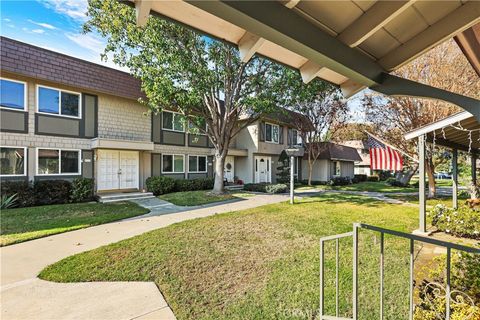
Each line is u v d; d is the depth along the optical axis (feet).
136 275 12.02
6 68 27.58
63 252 14.92
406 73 30.42
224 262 13.39
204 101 37.27
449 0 4.62
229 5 3.72
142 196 37.09
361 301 9.73
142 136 41.57
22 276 11.99
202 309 9.43
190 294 10.46
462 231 18.19
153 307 9.55
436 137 21.24
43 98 31.60
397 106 34.35
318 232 18.71
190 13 4.66
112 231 19.26
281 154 56.80
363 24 4.80
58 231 18.89
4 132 28.73
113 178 38.01
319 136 58.90
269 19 4.15
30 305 9.64
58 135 32.76
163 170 44.73
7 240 16.66
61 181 31.48
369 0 4.36
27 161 30.35
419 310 7.50
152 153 43.24
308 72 6.66
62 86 33.06
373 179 86.12
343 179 68.39
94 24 29.84
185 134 48.21
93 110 36.14
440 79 28.91
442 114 29.91
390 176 88.89
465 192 42.60
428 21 5.17
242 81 35.99
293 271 12.35
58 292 10.59
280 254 14.43
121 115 39.09
